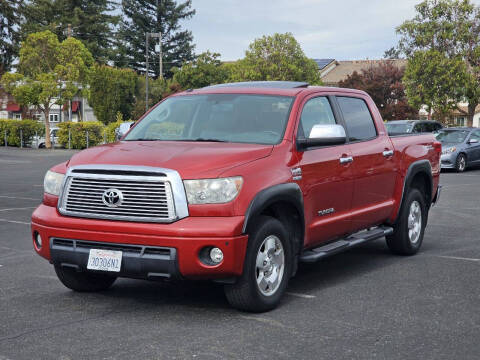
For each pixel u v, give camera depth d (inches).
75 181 206.5
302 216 225.6
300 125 236.5
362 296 232.7
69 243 206.5
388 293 237.1
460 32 1430.9
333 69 3029.0
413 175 305.3
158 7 3095.5
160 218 194.4
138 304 221.6
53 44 1744.6
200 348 174.1
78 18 2977.4
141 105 2100.1
